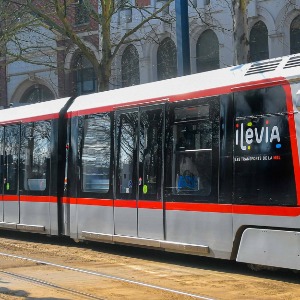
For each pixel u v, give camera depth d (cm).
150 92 1345
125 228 1370
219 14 2742
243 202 1119
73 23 3195
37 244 1677
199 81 1241
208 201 1183
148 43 2984
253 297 936
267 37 2650
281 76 1079
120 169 1396
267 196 1080
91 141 1491
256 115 1112
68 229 1550
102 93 1499
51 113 1634
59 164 1598
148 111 1336
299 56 1082
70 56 3338
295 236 1035
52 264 1280
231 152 1150
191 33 2839
